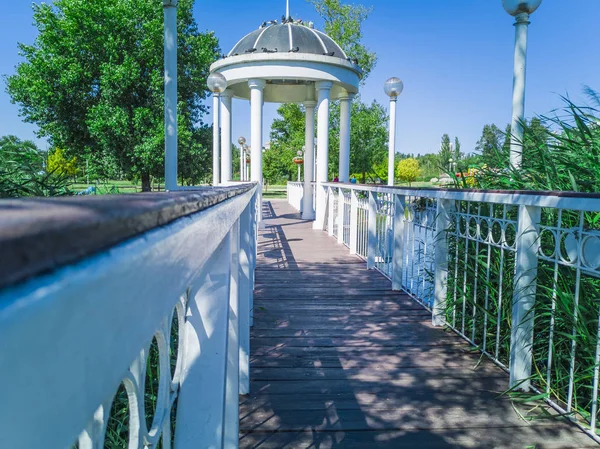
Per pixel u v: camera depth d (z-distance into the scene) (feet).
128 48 74.84
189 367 3.28
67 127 75.92
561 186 10.23
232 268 5.20
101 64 71.41
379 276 20.42
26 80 72.43
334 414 8.55
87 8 71.15
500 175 12.49
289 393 9.34
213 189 3.06
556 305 8.40
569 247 7.94
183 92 82.89
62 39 73.05
